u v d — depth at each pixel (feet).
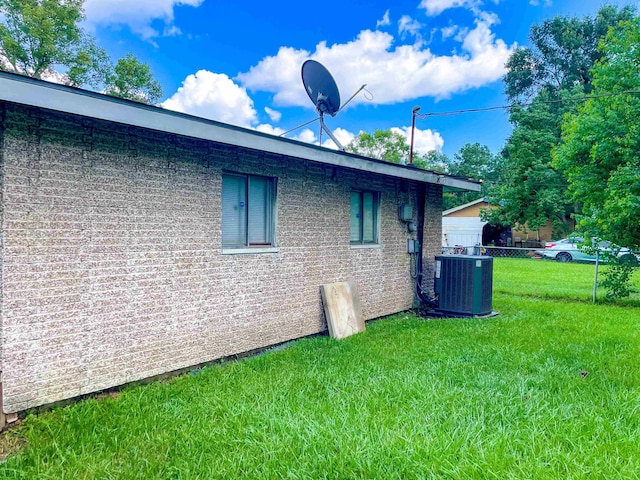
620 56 30.30
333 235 21.25
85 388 12.10
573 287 38.06
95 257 12.25
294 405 11.33
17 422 10.66
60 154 11.44
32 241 10.93
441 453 8.78
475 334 19.94
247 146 14.57
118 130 12.75
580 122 30.83
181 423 10.39
